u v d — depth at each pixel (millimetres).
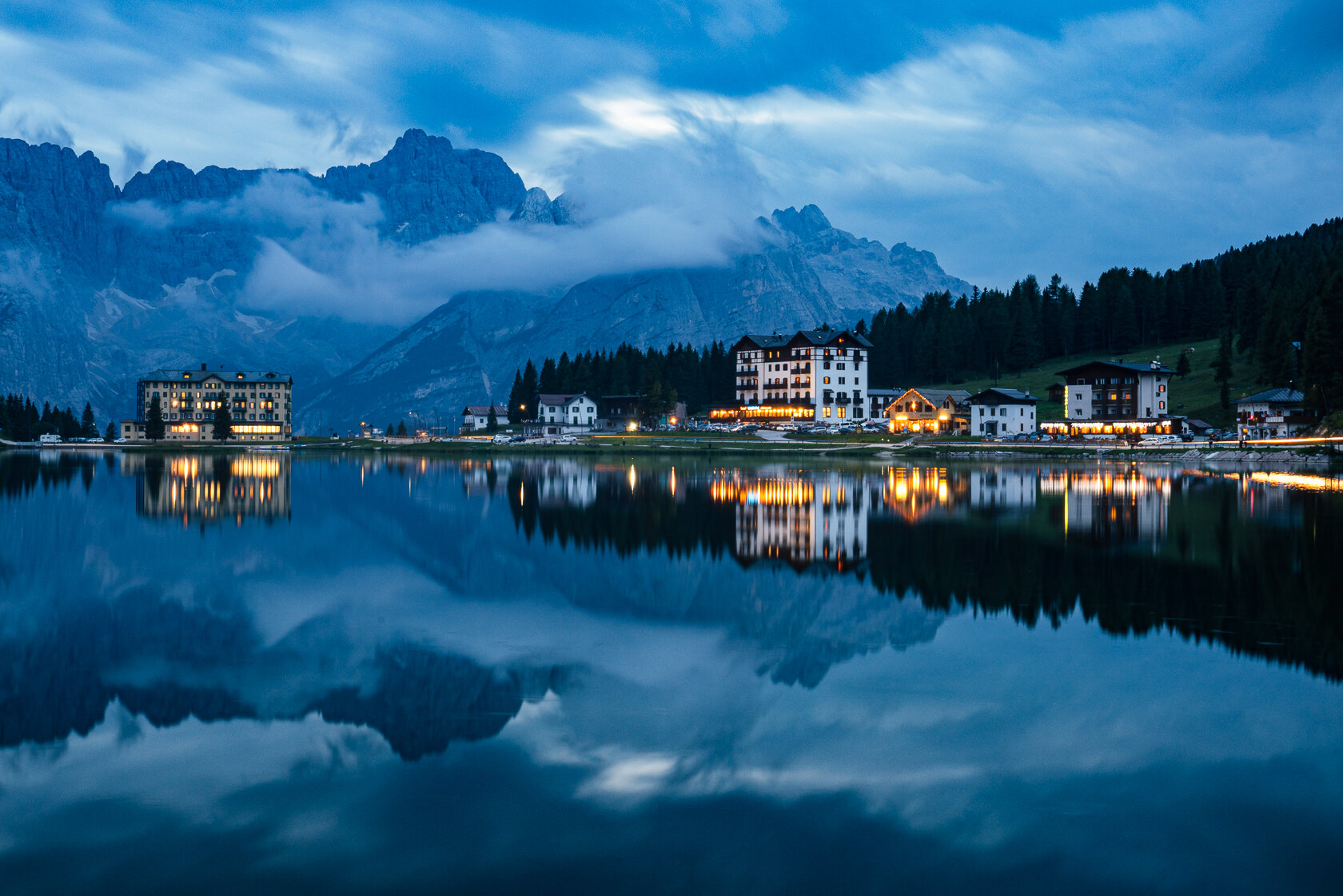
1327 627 33781
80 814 19297
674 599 40562
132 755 22438
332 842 18094
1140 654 30312
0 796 20078
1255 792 19891
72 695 27047
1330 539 55594
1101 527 61875
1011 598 39562
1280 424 168625
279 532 64312
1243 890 16312
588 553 54031
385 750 22703
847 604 38844
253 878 16875
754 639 33188
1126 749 22234
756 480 108938
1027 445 167500
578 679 28438
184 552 55469
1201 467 131250
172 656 31391
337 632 34656
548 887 16547
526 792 20281
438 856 17609
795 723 24328
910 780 20719
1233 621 34781
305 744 23125
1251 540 55125
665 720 24578
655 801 19812
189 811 19438
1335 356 147250
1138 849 17688
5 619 36781
